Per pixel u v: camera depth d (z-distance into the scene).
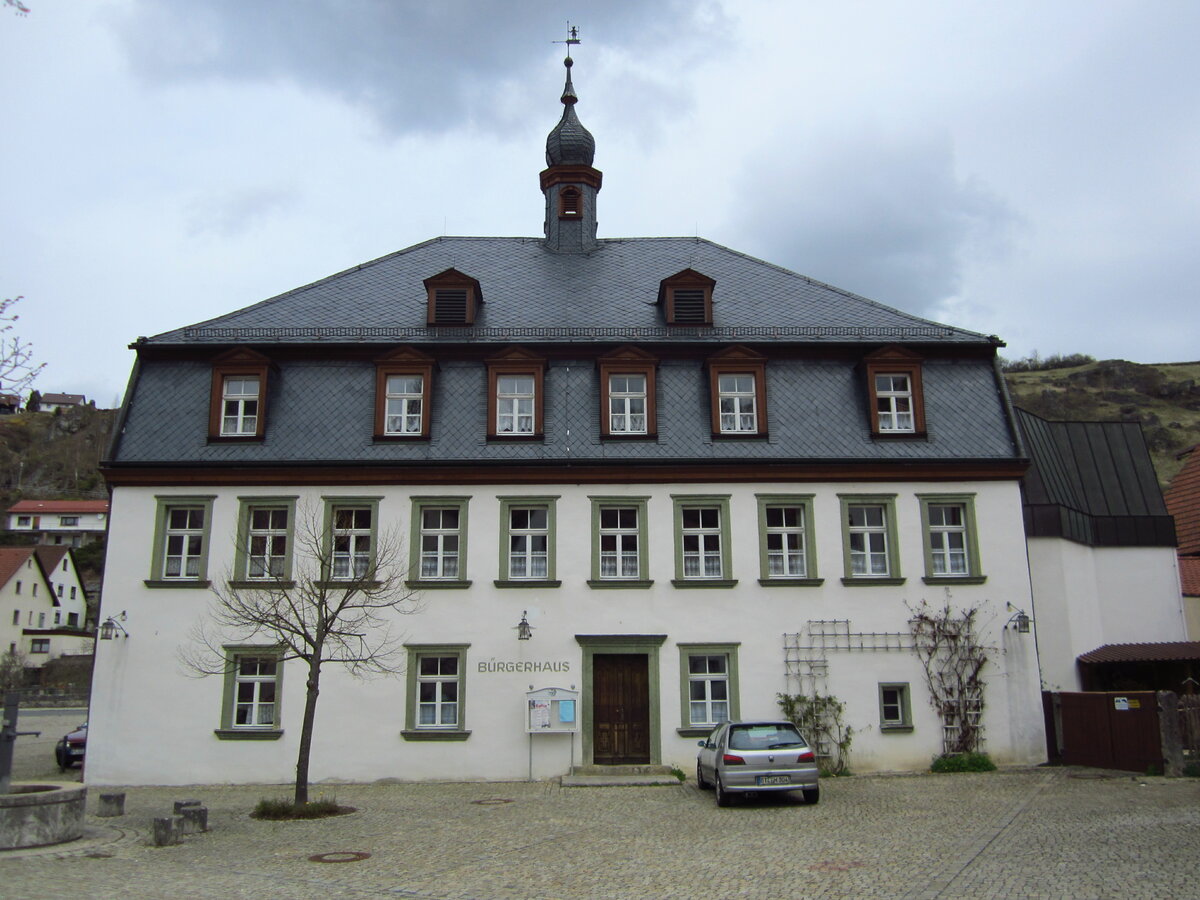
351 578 22.80
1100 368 105.19
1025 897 10.08
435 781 22.22
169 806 18.94
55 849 13.98
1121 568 27.84
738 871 11.77
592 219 31.94
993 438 24.59
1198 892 9.98
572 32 33.81
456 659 22.97
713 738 19.45
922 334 26.23
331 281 28.55
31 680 67.06
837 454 24.14
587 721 22.58
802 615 23.20
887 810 16.53
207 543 23.25
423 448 23.95
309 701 18.17
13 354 13.48
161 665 22.72
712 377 24.94
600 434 24.28
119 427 24.20
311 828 15.87
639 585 23.20
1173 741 20.02
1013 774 21.38
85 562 101.88
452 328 26.14
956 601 23.41
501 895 10.88
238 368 24.66
